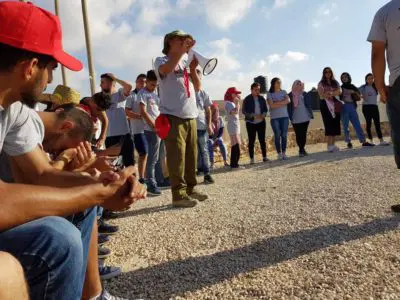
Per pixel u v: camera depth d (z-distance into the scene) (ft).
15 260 3.63
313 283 7.66
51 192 4.24
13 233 4.03
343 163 22.94
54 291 4.20
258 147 37.60
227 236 10.98
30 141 5.33
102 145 16.76
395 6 10.66
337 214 12.16
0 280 3.37
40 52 4.59
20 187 4.05
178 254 9.90
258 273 8.33
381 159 22.94
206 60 13.70
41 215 4.12
